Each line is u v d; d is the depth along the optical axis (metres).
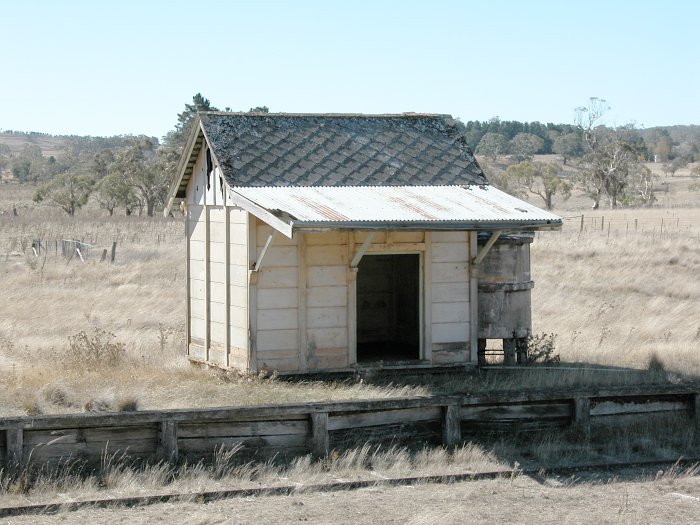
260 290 15.68
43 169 150.12
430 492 11.62
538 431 13.89
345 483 11.73
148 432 12.02
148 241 45.09
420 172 17.31
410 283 19.45
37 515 10.41
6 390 14.24
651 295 28.56
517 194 100.56
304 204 14.87
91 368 16.19
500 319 17.31
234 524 10.20
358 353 18.08
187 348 17.89
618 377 16.14
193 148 17.31
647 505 11.20
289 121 17.50
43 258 36.44
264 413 12.38
